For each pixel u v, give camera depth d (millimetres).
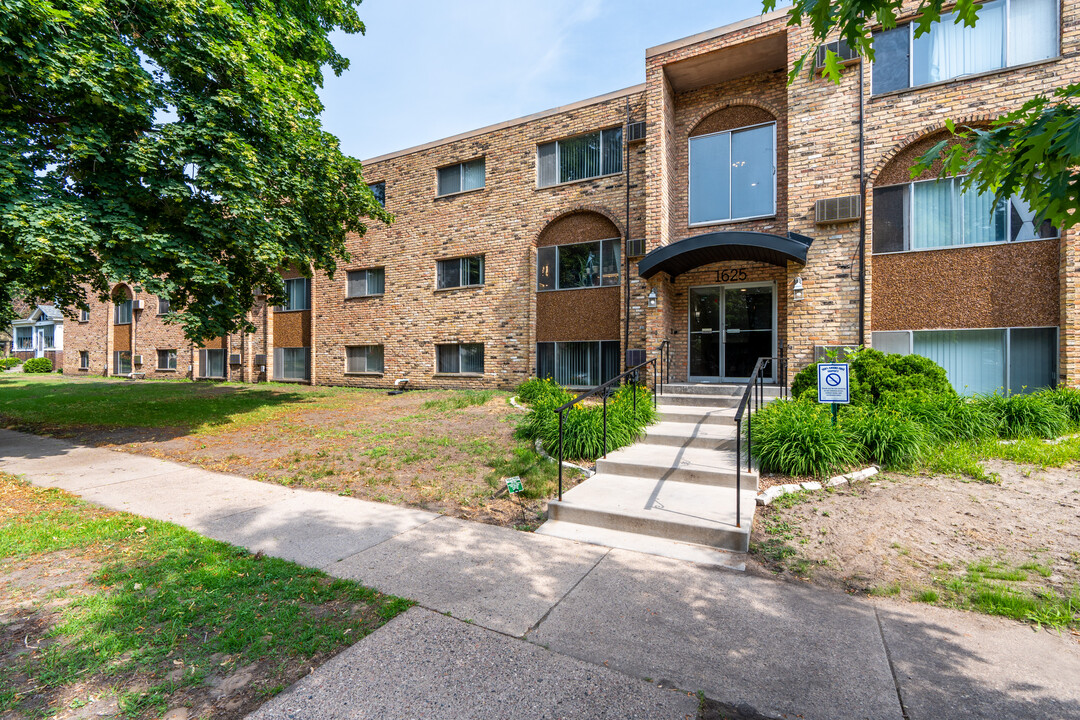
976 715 2355
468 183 16156
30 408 13805
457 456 7676
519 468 6801
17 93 8336
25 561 4113
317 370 19234
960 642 2979
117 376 26906
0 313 11031
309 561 4141
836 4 2729
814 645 2951
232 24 9547
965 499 5172
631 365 12117
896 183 9953
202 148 9281
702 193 12461
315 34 13805
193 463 7793
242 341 21250
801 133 10547
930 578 3791
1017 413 7383
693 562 4172
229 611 3311
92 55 7613
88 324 29000
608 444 7090
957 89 9461
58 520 5125
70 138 7844
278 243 10789
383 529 4922
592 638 3021
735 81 12156
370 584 3723
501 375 15234
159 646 2918
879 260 10047
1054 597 3455
